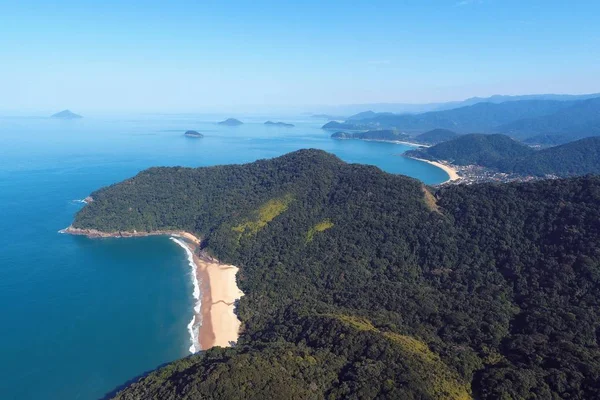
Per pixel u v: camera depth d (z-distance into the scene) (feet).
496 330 342.23
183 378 285.64
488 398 261.65
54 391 334.24
